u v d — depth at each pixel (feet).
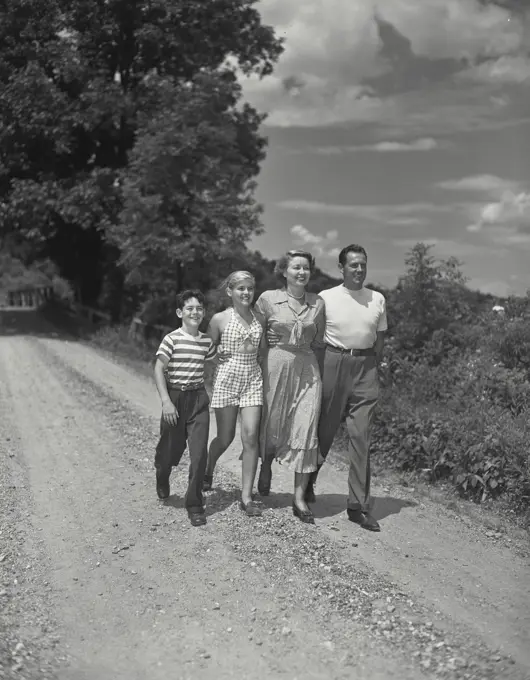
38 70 83.10
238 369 21.03
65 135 84.79
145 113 78.48
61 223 98.02
